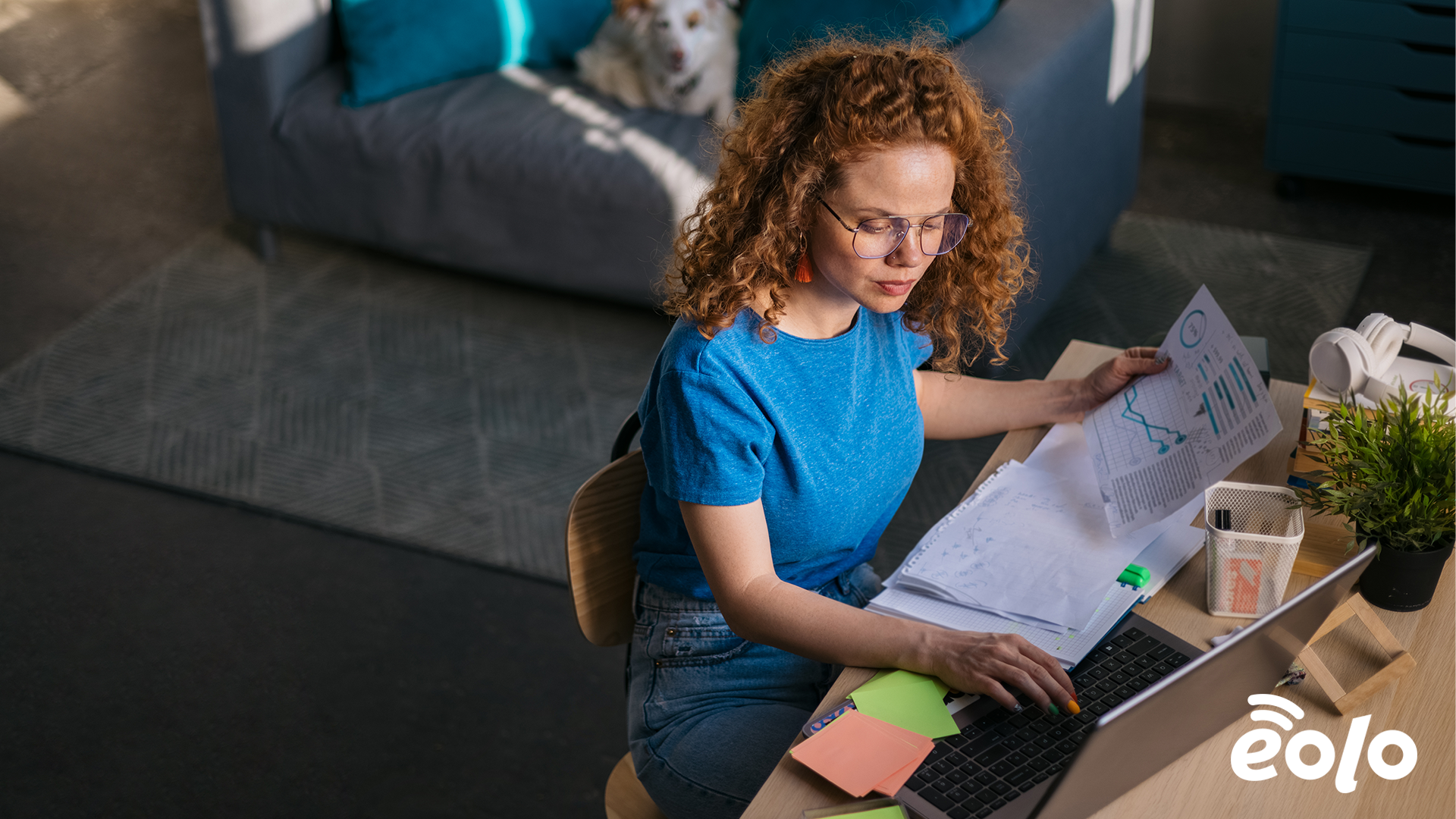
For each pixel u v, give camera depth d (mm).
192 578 2385
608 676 2180
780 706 1299
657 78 3061
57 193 3787
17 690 2139
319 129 3170
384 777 1979
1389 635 1082
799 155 1104
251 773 1985
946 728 1045
